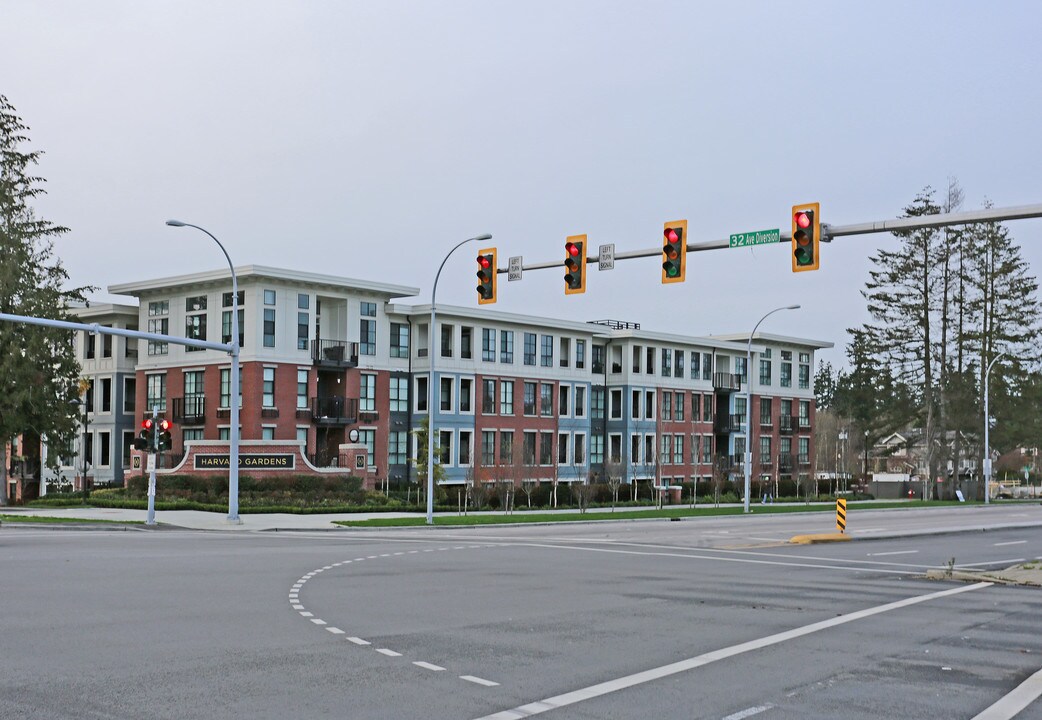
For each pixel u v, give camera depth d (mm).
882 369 87500
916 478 104562
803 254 19719
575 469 71312
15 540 27281
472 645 11969
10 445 62156
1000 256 87438
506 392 67875
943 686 10195
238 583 17406
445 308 63750
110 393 65375
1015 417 89812
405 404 64188
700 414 81062
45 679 9734
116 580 17547
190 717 8406
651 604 15945
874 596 17828
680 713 8875
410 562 22312
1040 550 30438
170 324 61250
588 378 73750
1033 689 10094
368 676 10102
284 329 57656
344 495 48125
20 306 55312
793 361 91125
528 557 24375
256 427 55844
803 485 73875
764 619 14586
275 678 9930
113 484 61625
